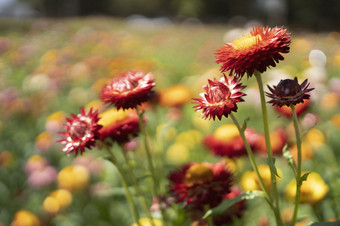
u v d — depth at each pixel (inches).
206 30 709.3
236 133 103.5
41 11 1734.7
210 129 173.3
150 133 112.3
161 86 249.8
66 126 64.9
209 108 54.1
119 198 131.3
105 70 277.0
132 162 83.2
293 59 306.8
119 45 418.0
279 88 55.2
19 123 205.0
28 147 180.7
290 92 54.4
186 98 151.6
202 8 1617.9
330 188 92.7
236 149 100.4
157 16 1927.9
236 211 81.2
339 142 139.6
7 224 139.8
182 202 74.6
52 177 144.3
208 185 69.9
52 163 168.4
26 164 149.6
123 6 1909.4
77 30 595.5
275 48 52.8
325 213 94.2
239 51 54.1
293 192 86.3
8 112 204.2
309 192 84.3
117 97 65.3
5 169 160.1
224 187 69.7
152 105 146.9
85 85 258.7
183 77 289.4
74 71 266.4
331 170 102.6
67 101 236.2
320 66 253.9
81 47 416.8
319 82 205.5
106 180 138.9
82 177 133.2
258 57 52.9
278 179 106.1
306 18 1312.7
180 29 727.7
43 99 222.8
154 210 85.2
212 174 71.0
